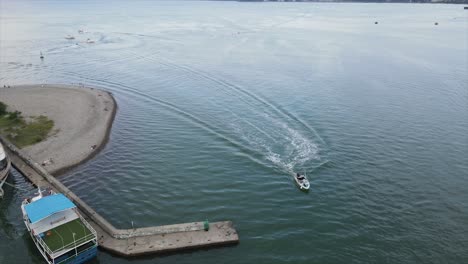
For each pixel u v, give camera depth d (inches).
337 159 2741.1
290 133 3157.0
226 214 2143.2
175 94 4239.7
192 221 2079.2
